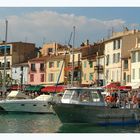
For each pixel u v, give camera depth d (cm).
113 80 9862
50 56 12144
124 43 9744
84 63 10869
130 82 9338
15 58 13200
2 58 13300
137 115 5259
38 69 12150
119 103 5225
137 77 9131
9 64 13125
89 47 11031
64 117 4991
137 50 9194
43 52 13388
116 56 9900
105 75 10162
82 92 5044
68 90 5134
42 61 12088
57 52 12569
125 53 9706
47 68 11912
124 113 5175
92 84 9606
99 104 5050
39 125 5231
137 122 5247
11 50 13212
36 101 6681
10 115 6556
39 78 12106
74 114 4972
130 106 5253
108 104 5134
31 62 12375
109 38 10606
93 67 10544
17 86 11256
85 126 5009
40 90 10612
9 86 11500
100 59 10444
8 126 5141
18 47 13338
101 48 10688
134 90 7969
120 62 9706
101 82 10231
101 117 5047
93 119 5016
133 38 9775
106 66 10206
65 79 11162
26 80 12456
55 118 6122
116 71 9825
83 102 5006
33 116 6425
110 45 10169
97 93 5084
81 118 4988
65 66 11325
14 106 6662
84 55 10950
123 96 6384
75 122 5003
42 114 6675
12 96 7394
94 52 10956
